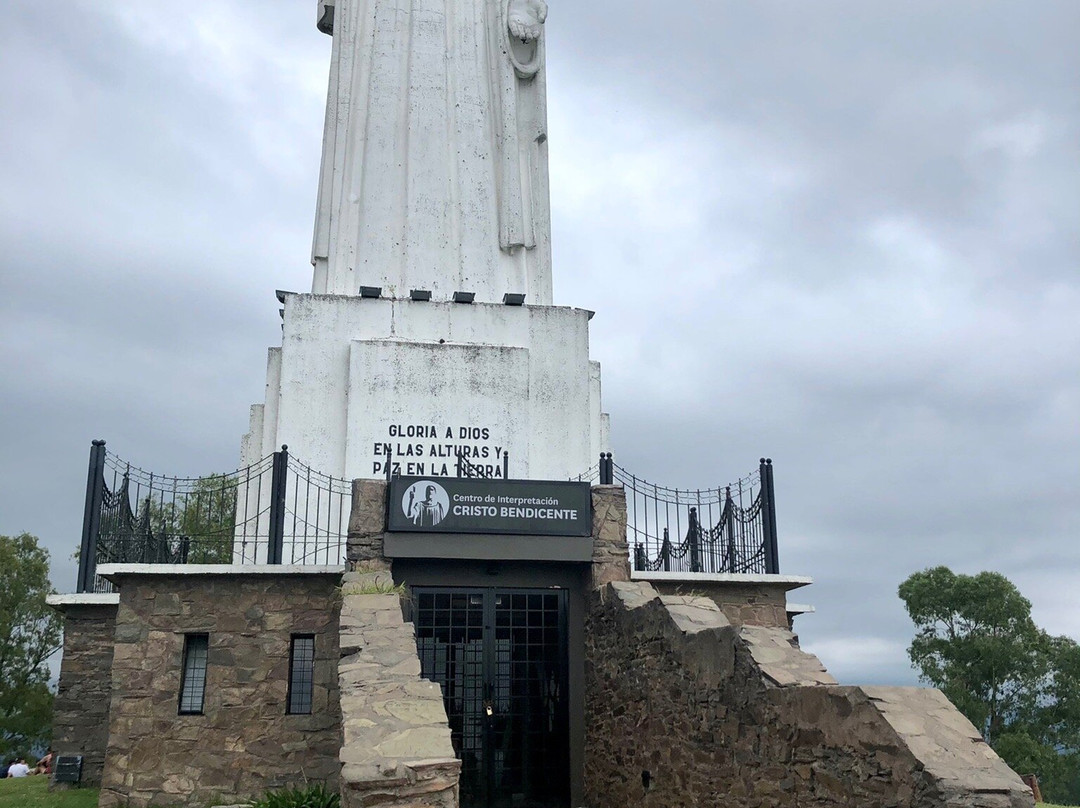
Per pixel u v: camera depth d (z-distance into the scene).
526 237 18.23
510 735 13.05
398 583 13.05
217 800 12.44
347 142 18.06
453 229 17.88
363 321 16.64
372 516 12.98
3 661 37.25
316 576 13.16
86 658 16.17
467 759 12.92
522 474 16.27
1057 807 15.07
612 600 12.46
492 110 18.67
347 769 8.05
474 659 13.17
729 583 14.06
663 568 15.05
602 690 12.66
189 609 13.04
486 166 18.28
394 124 18.16
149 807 12.39
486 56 18.88
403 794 8.01
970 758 6.93
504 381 16.52
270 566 13.05
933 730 7.16
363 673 9.64
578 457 16.75
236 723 12.72
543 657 13.30
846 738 7.65
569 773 13.00
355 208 17.72
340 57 18.55
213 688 12.80
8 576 37.84
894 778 7.08
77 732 15.95
